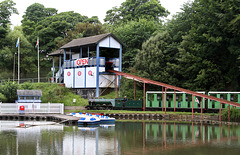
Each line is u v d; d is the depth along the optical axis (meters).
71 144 28.38
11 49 87.50
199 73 53.97
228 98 48.09
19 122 44.66
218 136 32.41
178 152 25.34
